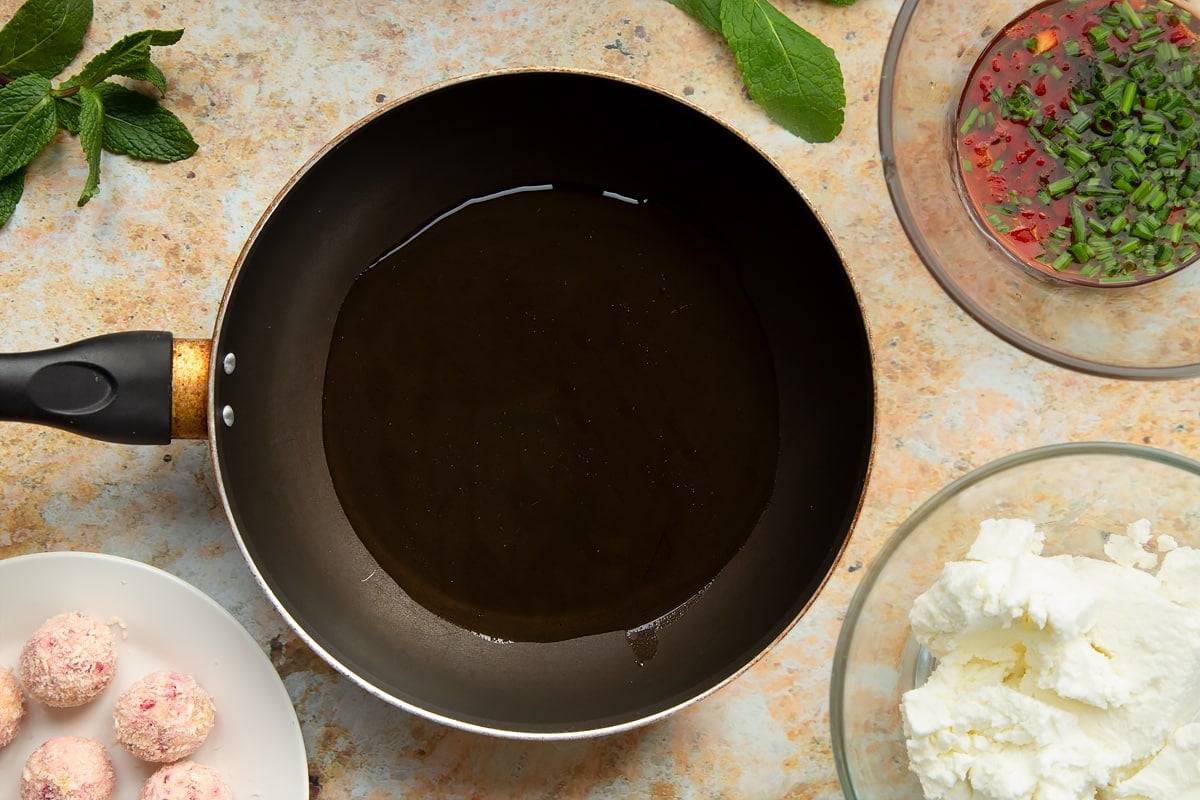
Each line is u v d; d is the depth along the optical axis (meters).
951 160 0.73
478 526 0.72
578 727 0.67
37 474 0.72
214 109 0.73
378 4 0.73
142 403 0.64
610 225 0.72
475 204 0.72
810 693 0.73
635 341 0.72
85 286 0.72
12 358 0.63
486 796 0.72
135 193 0.73
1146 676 0.65
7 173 0.70
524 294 0.72
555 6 0.74
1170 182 0.72
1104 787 0.66
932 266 0.72
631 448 0.72
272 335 0.70
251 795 0.70
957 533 0.72
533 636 0.71
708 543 0.71
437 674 0.70
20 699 0.70
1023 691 0.67
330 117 0.73
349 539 0.71
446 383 0.72
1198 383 0.73
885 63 0.71
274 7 0.73
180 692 0.68
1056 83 0.72
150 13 0.73
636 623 0.71
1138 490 0.71
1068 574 0.67
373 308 0.72
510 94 0.68
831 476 0.69
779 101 0.72
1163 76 0.72
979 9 0.73
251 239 0.65
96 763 0.69
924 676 0.73
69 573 0.69
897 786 0.72
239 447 0.68
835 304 0.68
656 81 0.74
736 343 0.72
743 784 0.73
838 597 0.73
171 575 0.69
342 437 0.72
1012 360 0.73
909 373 0.74
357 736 0.72
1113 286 0.72
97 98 0.69
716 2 0.73
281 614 0.66
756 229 0.71
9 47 0.71
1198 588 0.68
